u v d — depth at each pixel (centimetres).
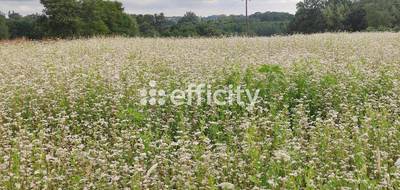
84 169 659
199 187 591
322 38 2381
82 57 1736
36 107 1023
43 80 1230
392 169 625
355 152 695
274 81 1127
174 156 719
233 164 663
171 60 1573
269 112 935
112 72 1277
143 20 6353
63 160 698
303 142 750
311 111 1023
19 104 1049
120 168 665
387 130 772
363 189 564
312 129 806
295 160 663
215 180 616
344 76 1175
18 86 1159
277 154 624
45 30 4831
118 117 920
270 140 760
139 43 2367
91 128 895
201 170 624
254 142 722
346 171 633
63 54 1912
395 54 1583
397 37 2342
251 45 2225
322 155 693
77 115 954
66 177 644
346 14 6369
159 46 2191
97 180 640
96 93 1095
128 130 830
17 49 2283
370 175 630
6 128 865
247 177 635
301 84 1107
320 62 1373
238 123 877
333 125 798
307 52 1766
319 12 6725
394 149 708
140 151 738
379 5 6234
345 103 983
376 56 1541
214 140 809
